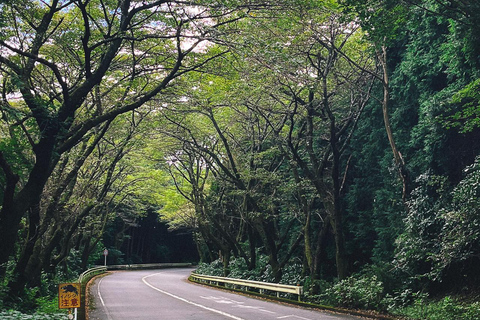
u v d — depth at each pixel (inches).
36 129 454.0
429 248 624.1
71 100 444.8
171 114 877.2
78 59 585.0
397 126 789.2
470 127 513.7
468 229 541.3
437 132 634.8
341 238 751.7
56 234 711.1
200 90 745.6
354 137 948.0
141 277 1594.5
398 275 690.2
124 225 2377.0
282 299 770.2
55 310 543.5
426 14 570.3
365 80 849.5
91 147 657.0
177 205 1551.4
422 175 663.1
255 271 1095.0
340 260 747.4
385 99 716.0
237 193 967.0
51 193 675.4
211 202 1362.0
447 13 479.8
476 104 571.5
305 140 898.1
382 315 563.2
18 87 391.2
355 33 753.0
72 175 644.7
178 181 1599.4
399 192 762.2
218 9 482.3
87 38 437.4
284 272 1021.2
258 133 1034.1
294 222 1179.9
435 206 623.2
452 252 551.2
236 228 1503.4
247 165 1032.2
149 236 2945.4
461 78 599.2
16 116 398.0
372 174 902.4
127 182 1408.7
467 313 503.2
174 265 2807.6
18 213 426.6
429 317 538.9
